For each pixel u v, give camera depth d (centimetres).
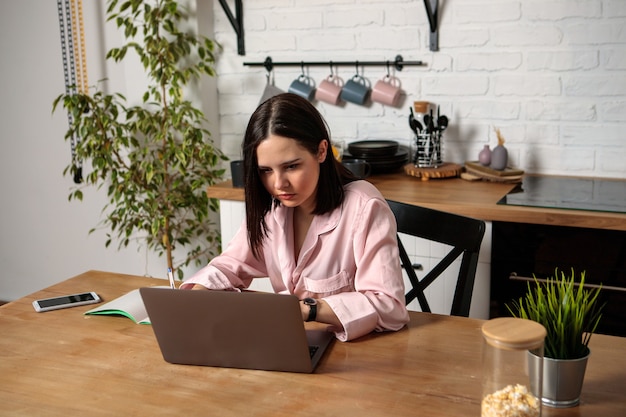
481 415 122
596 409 130
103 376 148
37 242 408
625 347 154
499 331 119
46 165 392
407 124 323
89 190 384
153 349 161
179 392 141
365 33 321
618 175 293
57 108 380
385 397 136
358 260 174
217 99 355
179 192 337
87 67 368
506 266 256
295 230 186
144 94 327
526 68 297
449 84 311
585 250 243
